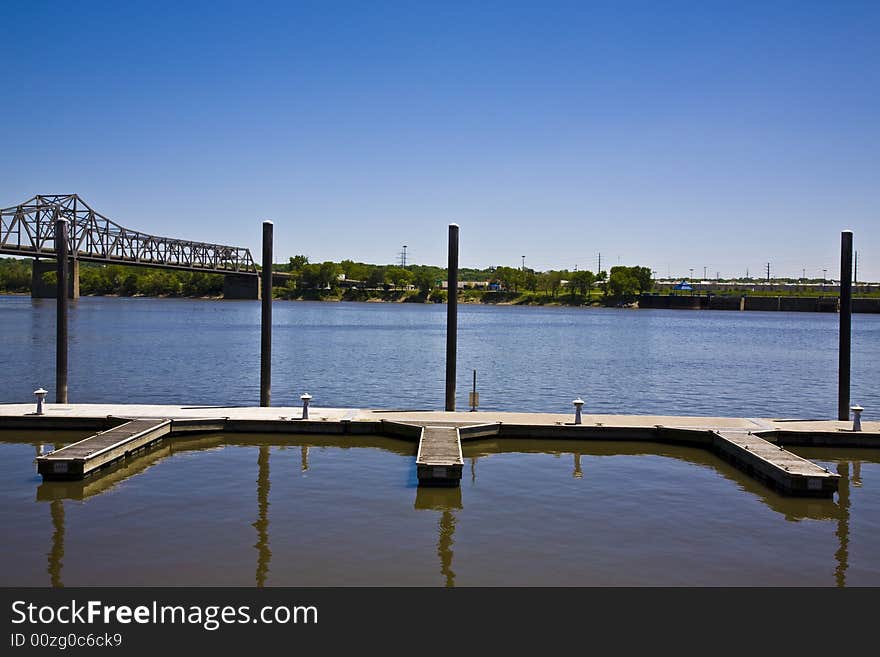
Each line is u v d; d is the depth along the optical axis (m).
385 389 40.38
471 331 104.94
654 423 24.53
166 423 23.48
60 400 26.88
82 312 141.62
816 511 17.08
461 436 23.38
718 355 66.38
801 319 170.25
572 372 50.53
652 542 15.00
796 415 33.94
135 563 13.66
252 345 69.31
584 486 18.94
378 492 18.16
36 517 16.02
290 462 20.95
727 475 20.14
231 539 14.85
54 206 148.38
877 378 49.03
